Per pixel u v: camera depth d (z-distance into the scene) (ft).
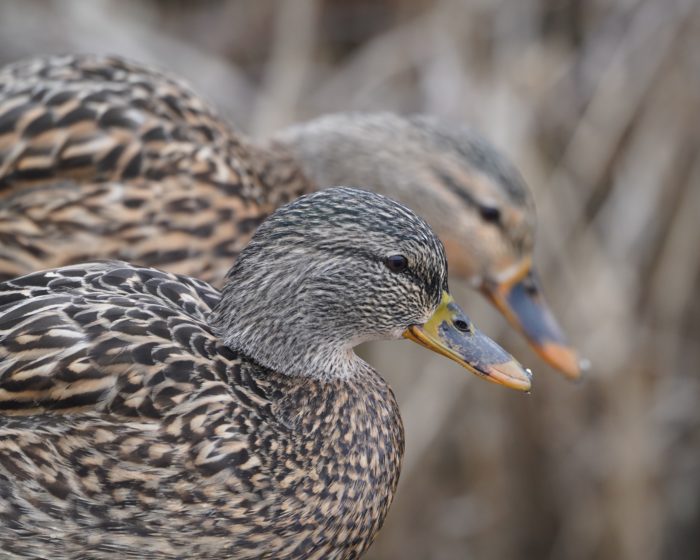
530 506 32.73
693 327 34.32
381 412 19.01
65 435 17.11
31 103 23.22
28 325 17.46
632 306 32.55
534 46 33.83
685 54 33.40
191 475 17.21
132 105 23.59
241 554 17.70
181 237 23.00
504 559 32.63
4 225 22.25
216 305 18.84
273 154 26.61
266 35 36.88
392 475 19.08
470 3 33.71
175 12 37.35
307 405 18.26
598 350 31.99
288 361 18.40
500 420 31.68
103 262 19.56
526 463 32.58
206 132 24.31
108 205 22.59
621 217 32.76
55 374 17.19
